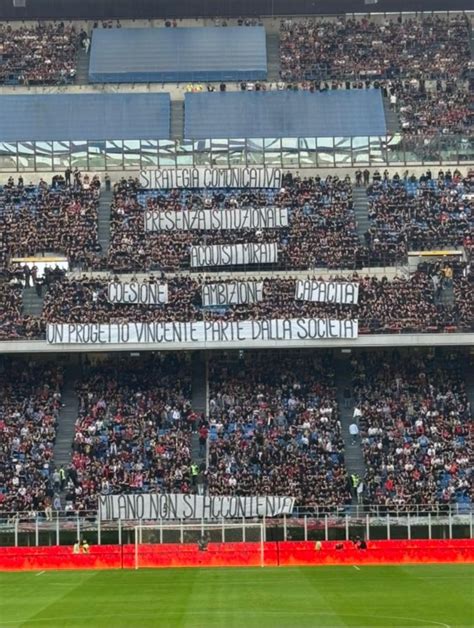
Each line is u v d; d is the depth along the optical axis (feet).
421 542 304.91
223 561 297.53
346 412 360.89
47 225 397.19
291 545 303.48
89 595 224.94
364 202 409.28
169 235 395.34
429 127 443.73
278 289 379.14
